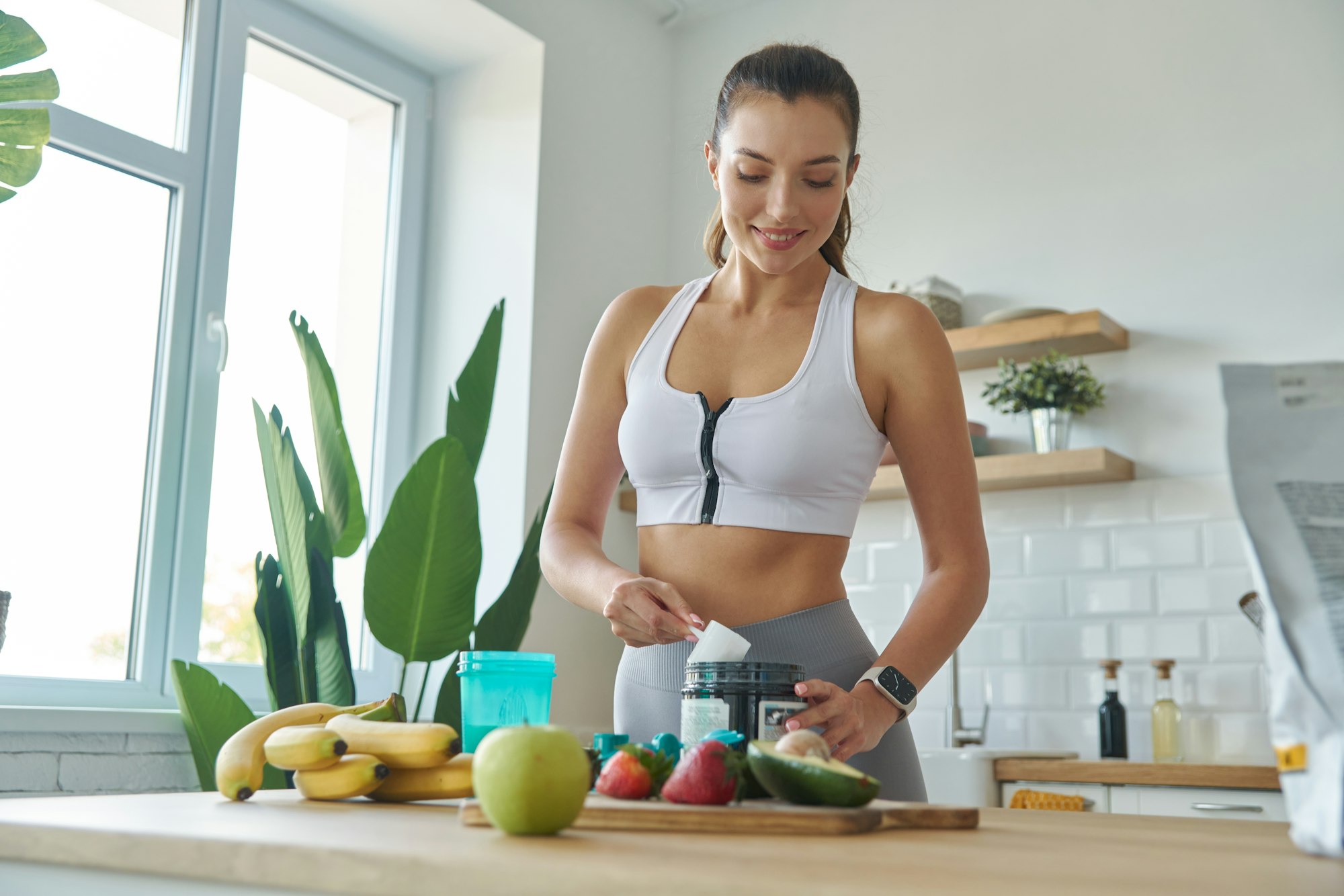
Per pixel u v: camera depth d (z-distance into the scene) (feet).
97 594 8.19
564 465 4.74
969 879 1.83
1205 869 2.06
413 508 7.16
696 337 4.48
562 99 11.16
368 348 10.62
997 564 10.27
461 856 1.95
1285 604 2.16
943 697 10.21
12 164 7.11
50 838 2.40
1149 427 9.83
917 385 4.21
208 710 7.32
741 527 4.16
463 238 10.98
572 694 10.33
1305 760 2.18
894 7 11.85
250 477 9.25
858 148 11.77
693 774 2.69
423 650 7.25
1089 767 8.09
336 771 3.12
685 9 12.64
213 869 2.16
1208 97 10.11
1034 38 11.06
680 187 12.50
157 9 9.08
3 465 7.75
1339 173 9.43
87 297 8.37
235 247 9.45
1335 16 9.65
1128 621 9.63
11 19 7.07
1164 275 10.02
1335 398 2.20
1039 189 10.76
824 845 2.29
